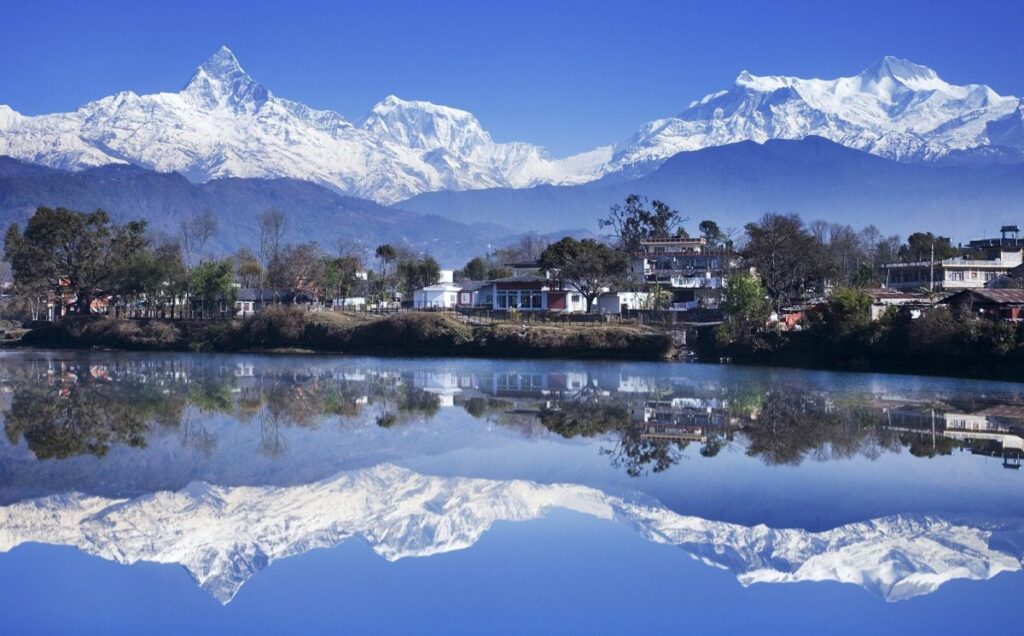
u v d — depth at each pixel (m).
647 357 139.00
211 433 74.19
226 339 164.38
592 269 158.25
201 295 182.50
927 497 55.16
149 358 146.75
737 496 55.56
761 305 141.00
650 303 164.12
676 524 50.69
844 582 43.31
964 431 74.38
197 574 44.12
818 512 52.69
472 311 166.25
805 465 63.12
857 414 82.75
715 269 188.38
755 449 68.00
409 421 79.88
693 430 75.38
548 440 71.50
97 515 52.00
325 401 92.56
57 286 182.25
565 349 141.62
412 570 44.53
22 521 50.88
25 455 65.75
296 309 164.75
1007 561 45.50
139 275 177.50
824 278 174.12
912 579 43.44
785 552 46.59
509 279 173.75
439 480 59.44
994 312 119.81
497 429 76.06
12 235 178.25
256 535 49.12
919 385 102.88
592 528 50.19
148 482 58.47
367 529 50.19
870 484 58.03
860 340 124.25
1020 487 57.38
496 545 47.75
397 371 122.25
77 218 179.38
